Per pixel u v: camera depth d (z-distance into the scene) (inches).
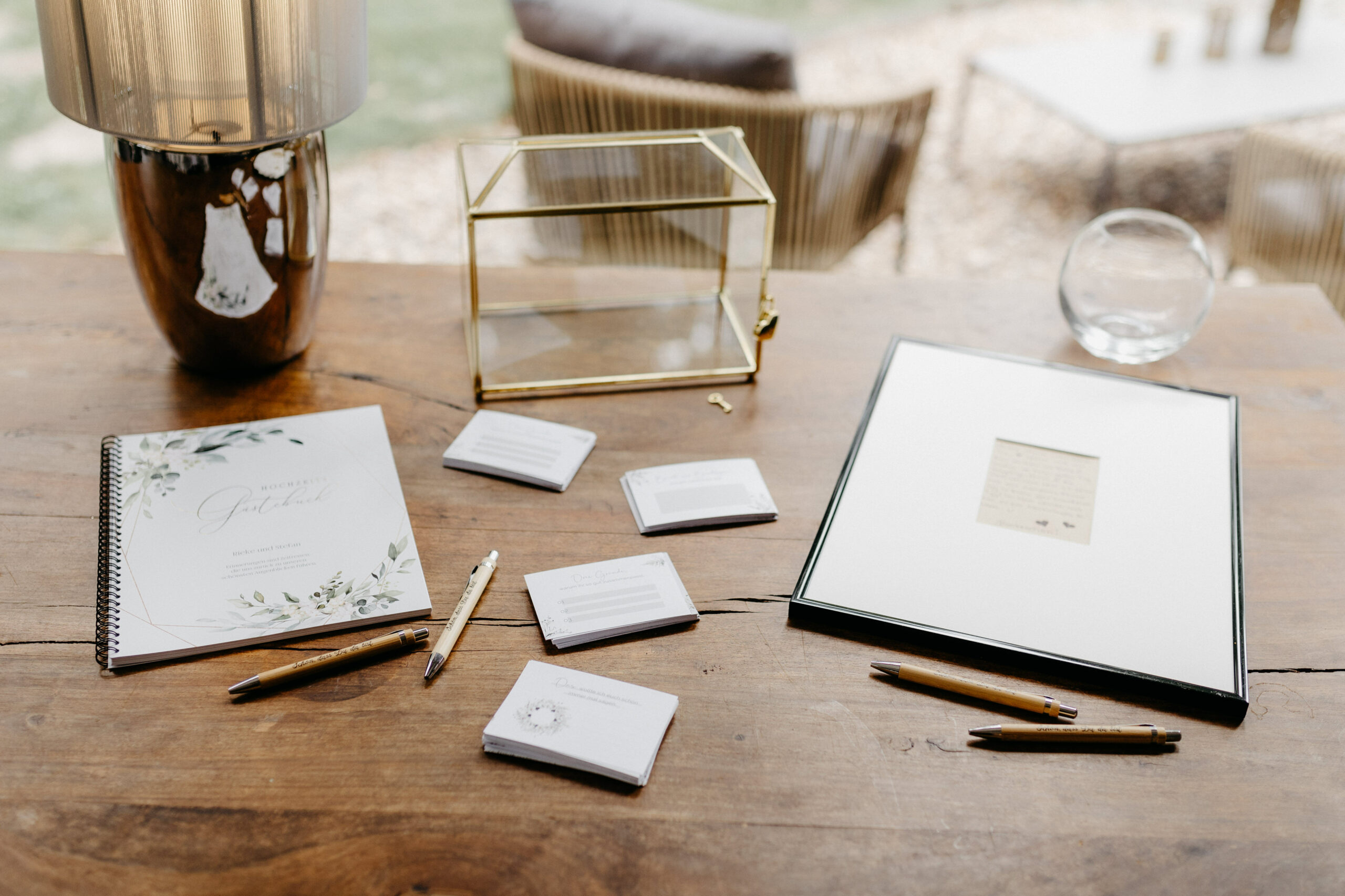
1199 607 28.1
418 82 129.0
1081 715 25.5
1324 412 36.3
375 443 33.4
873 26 156.6
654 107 71.4
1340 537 30.9
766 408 36.0
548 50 77.8
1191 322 37.2
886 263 102.3
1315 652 27.2
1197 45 122.6
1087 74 113.1
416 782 23.3
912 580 28.6
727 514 30.9
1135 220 37.7
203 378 36.4
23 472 31.6
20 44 126.2
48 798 22.6
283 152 32.4
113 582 27.6
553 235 34.9
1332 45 122.7
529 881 21.5
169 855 21.6
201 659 26.0
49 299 39.9
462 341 39.0
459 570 29.0
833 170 73.8
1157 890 21.8
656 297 39.8
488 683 25.7
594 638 27.0
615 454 33.7
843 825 22.8
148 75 28.3
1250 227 73.9
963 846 22.5
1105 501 31.5
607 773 23.5
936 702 25.8
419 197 107.7
